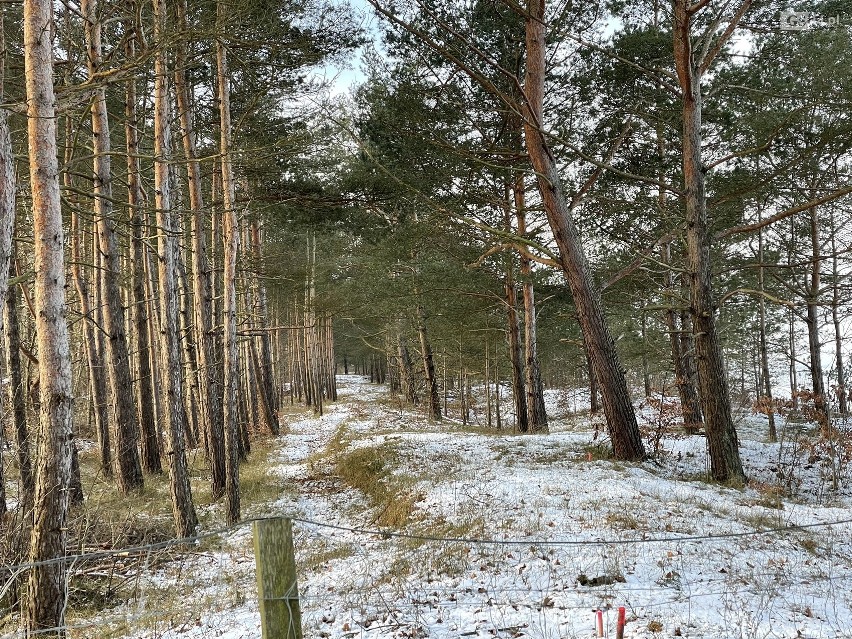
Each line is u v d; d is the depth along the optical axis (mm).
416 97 12820
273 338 38312
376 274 19984
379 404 35906
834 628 4293
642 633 4277
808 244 17578
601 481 9273
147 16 9016
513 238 10789
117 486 11930
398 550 7223
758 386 26344
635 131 13898
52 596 5188
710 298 10109
